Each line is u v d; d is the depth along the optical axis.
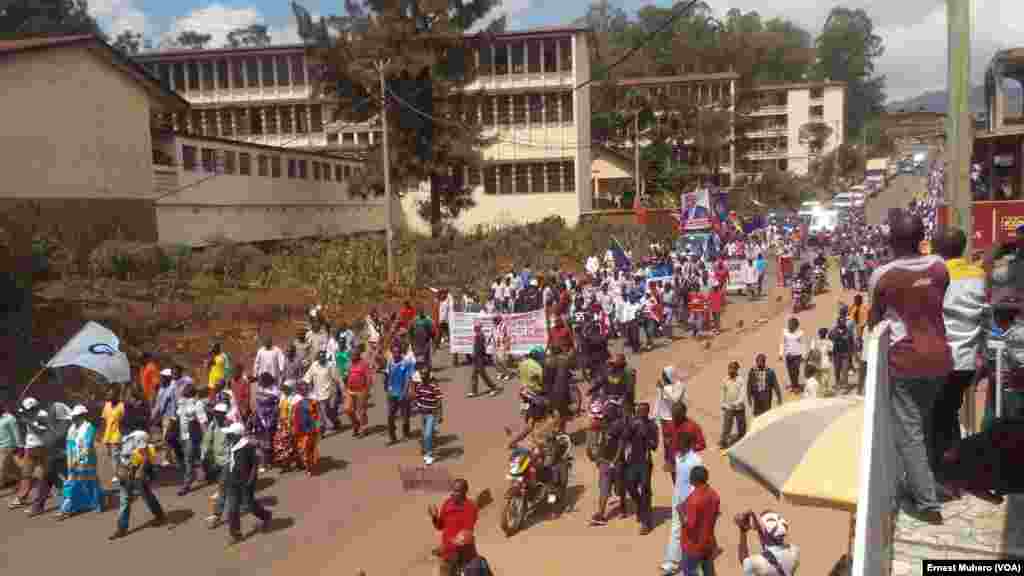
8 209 24.17
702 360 22.08
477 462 14.24
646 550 10.59
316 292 28.25
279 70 56.50
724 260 33.62
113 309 22.09
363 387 16.12
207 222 34.38
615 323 25.78
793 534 10.77
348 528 11.62
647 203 58.66
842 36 134.62
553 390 13.91
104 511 12.70
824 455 5.30
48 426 12.94
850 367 18.22
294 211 42.47
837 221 55.84
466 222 53.62
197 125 57.66
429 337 20.09
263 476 13.99
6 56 24.48
